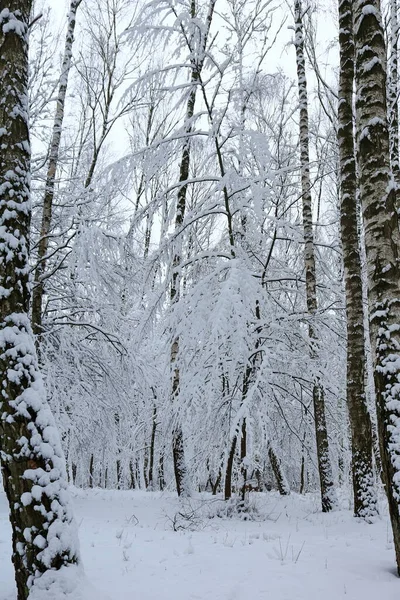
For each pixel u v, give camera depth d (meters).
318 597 4.43
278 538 7.16
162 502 12.20
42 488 3.90
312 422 11.93
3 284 4.18
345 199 9.58
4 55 4.48
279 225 10.01
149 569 5.41
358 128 5.49
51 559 3.78
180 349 9.45
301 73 12.32
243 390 9.66
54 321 12.49
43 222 11.93
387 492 4.80
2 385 4.02
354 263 9.39
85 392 12.50
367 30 5.51
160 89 9.49
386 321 5.02
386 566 5.39
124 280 12.36
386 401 4.87
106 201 10.95
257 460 12.59
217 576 5.09
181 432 12.94
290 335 10.61
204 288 8.92
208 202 10.49
